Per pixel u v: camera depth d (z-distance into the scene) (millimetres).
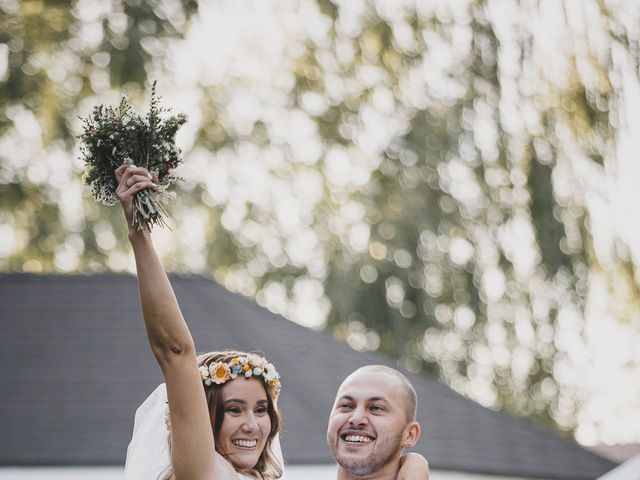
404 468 4578
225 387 4660
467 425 12758
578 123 13508
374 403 4590
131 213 4105
